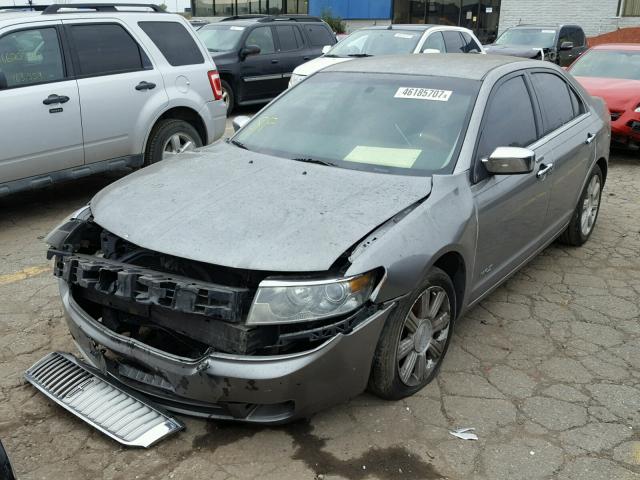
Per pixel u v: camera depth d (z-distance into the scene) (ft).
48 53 19.67
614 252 18.66
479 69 13.87
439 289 10.98
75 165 20.54
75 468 9.27
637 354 12.95
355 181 11.28
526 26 58.13
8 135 18.54
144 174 12.46
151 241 9.79
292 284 8.96
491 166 11.89
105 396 10.29
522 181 13.32
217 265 9.25
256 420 9.40
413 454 9.72
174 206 10.64
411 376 10.97
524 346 13.12
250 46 41.55
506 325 14.02
